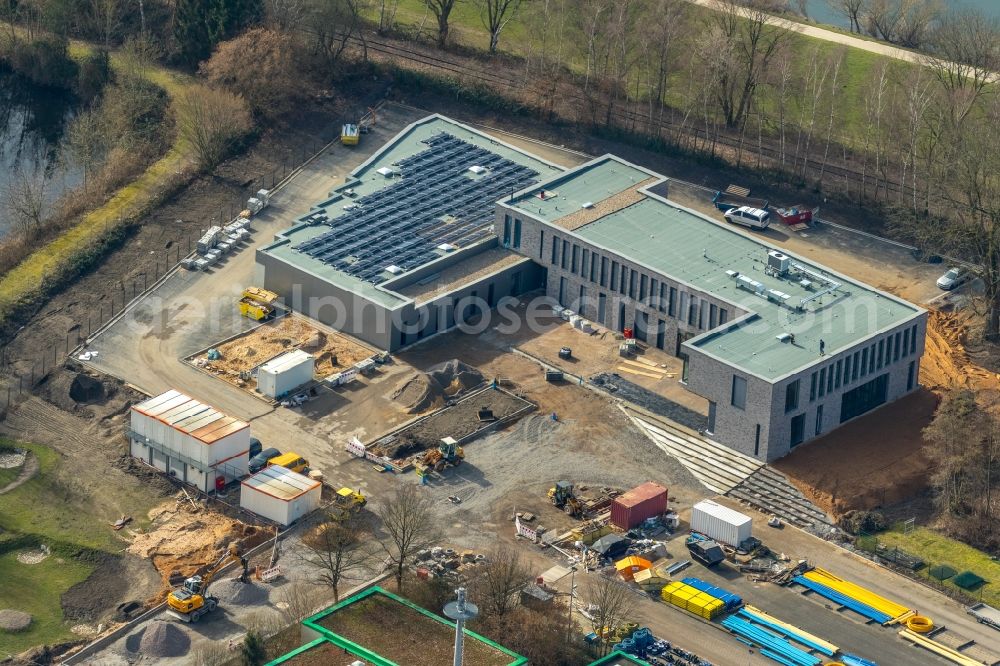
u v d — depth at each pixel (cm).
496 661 19088
